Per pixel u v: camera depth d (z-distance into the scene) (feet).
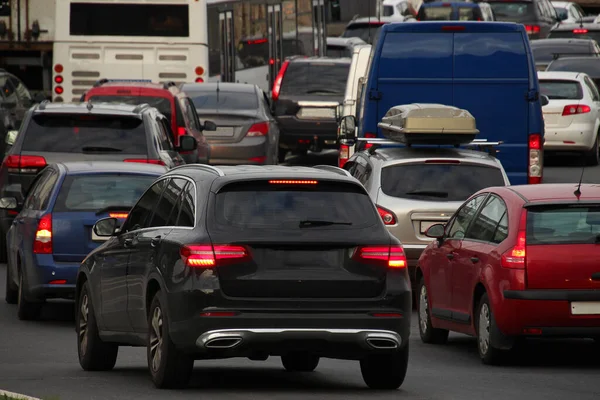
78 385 113.29
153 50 326.85
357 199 108.78
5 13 323.98
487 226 136.56
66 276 153.07
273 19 408.26
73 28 324.39
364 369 113.09
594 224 129.18
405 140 182.91
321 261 105.91
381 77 205.87
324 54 439.22
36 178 169.58
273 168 111.96
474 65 205.57
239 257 104.78
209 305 104.06
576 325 127.24
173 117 247.70
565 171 315.78
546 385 116.78
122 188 156.56
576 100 326.65
